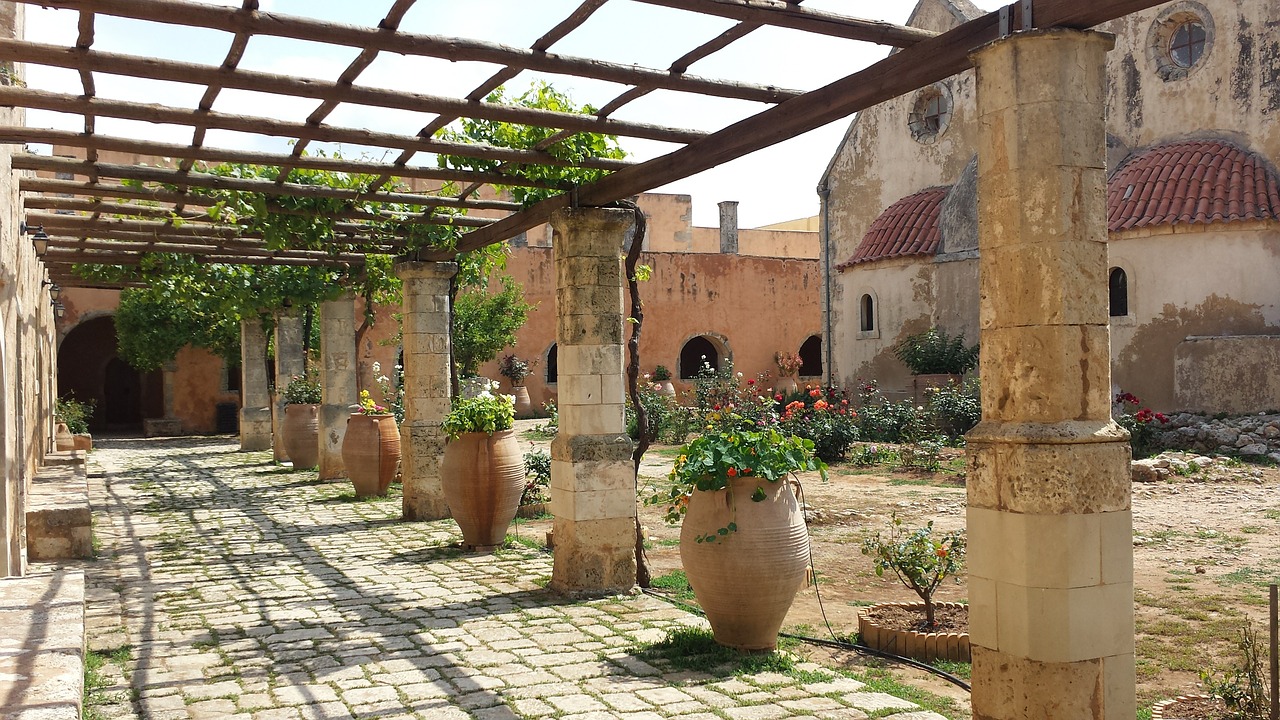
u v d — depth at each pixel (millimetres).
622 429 7422
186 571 8164
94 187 8062
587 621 6395
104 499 12875
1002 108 3668
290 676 5230
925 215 20344
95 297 24797
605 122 5875
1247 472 12008
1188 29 17219
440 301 11078
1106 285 3637
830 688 4914
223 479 15117
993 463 3686
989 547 3709
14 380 7035
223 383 26734
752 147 5465
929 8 21172
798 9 4410
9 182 6777
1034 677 3531
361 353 25203
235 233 10469
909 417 16859
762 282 31047
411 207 9828
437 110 5418
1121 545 3586
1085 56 3615
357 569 8227
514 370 27469
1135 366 16109
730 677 5117
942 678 5164
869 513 10648
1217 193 15469
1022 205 3604
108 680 5156
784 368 29031
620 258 7473
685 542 5621
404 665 5418
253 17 4293
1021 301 3613
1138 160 17172
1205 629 5879
